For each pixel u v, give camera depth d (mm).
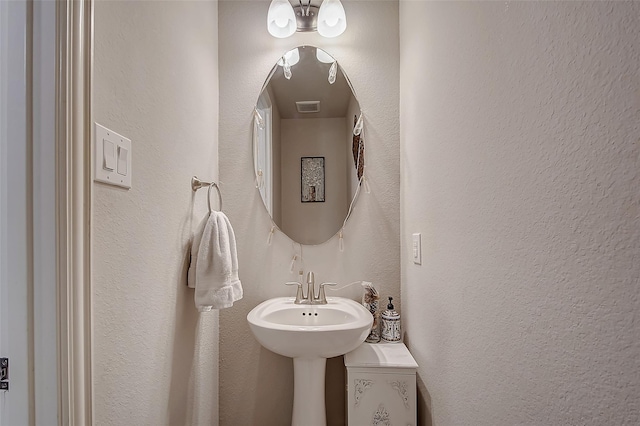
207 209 1319
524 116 559
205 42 1349
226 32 1568
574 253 447
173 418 976
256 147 1567
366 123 1557
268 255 1538
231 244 1180
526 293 557
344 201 1562
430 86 1080
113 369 669
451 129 896
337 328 1076
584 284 431
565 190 463
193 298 1141
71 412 533
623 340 376
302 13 1569
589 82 419
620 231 378
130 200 746
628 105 366
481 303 724
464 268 815
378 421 1116
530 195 544
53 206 532
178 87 1046
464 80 810
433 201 1053
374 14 1567
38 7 543
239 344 1495
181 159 1063
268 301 1433
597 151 408
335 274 1535
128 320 731
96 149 616
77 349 546
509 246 609
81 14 572
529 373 549
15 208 533
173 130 1000
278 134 1590
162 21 928
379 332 1423
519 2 570
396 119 1546
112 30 682
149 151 841
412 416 1114
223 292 1062
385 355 1212
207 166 1366
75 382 541
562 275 470
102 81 645
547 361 504
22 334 525
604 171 399
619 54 376
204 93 1330
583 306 432
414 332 1275
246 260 1530
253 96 1566
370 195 1545
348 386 1133
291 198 1587
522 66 562
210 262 1069
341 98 1573
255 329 1130
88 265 579
